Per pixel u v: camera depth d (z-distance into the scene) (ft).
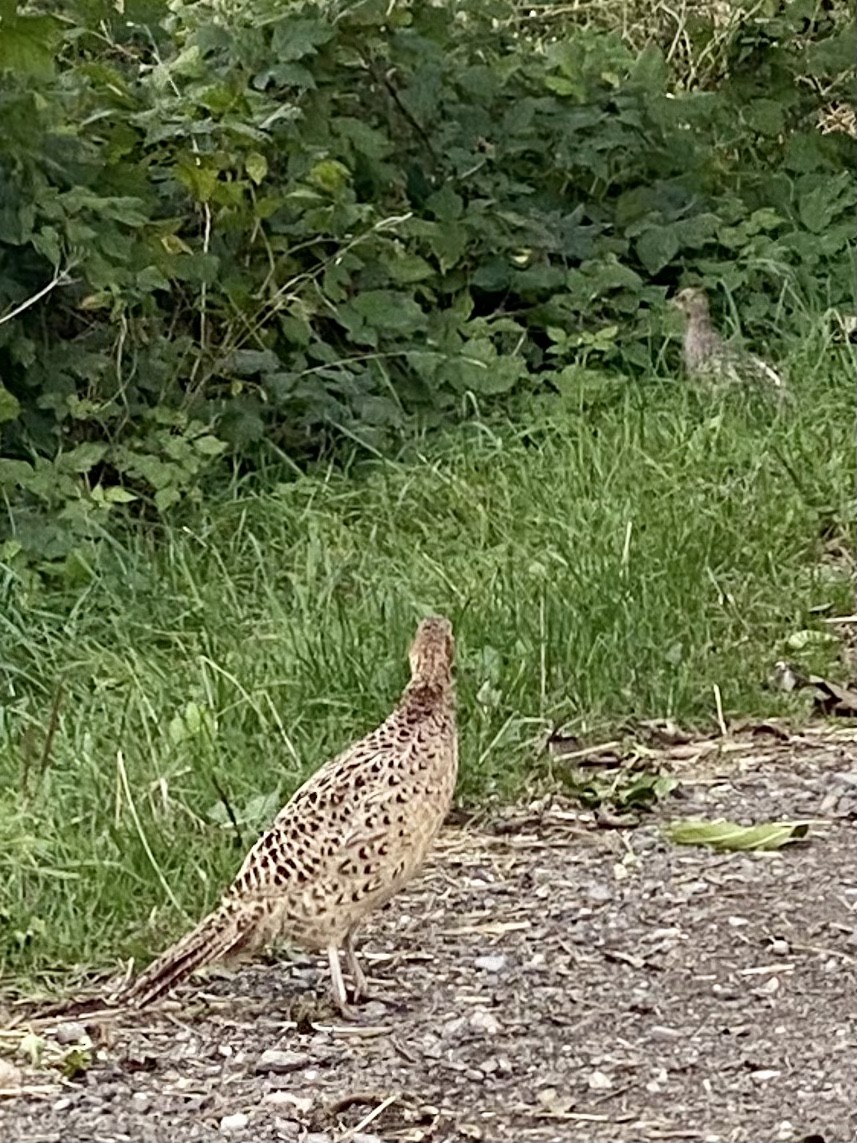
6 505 26.71
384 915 18.66
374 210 32.01
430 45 33.96
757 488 27.89
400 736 16.43
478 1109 15.24
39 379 28.25
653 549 25.63
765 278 34.91
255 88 31.40
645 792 20.99
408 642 23.08
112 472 28.91
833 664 24.13
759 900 18.74
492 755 21.44
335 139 32.14
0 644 24.36
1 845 19.06
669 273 34.88
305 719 21.81
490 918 18.57
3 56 25.21
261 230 30.60
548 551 25.55
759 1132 14.76
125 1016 16.85
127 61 31.83
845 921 18.25
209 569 26.61
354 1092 15.49
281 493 28.37
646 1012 16.75
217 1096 15.52
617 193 35.63
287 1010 16.90
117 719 21.88
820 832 20.21
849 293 34.50
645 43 40.37
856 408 30.71
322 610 24.02
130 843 19.06
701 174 35.55
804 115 38.63
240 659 22.94
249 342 30.48
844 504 27.84
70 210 27.25
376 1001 16.97
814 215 35.37
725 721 22.98
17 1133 15.02
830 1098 15.25
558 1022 16.60
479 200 33.50
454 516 28.02
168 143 30.17
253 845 18.74
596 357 32.89
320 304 31.09
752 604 25.09
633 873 19.40
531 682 22.75
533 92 35.47
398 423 30.37
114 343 29.07
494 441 29.66
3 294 27.86
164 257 28.78
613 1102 15.29
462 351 31.50
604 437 29.63
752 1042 16.19
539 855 19.89
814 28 40.47
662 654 23.59
